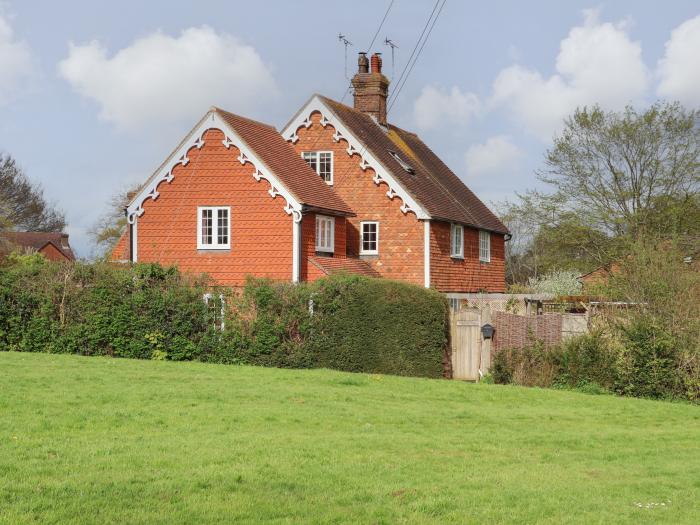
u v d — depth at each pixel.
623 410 21.23
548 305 30.36
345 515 10.70
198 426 16.05
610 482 13.07
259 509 10.84
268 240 33.97
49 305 28.48
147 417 16.61
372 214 38.44
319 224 35.31
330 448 14.50
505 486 12.50
